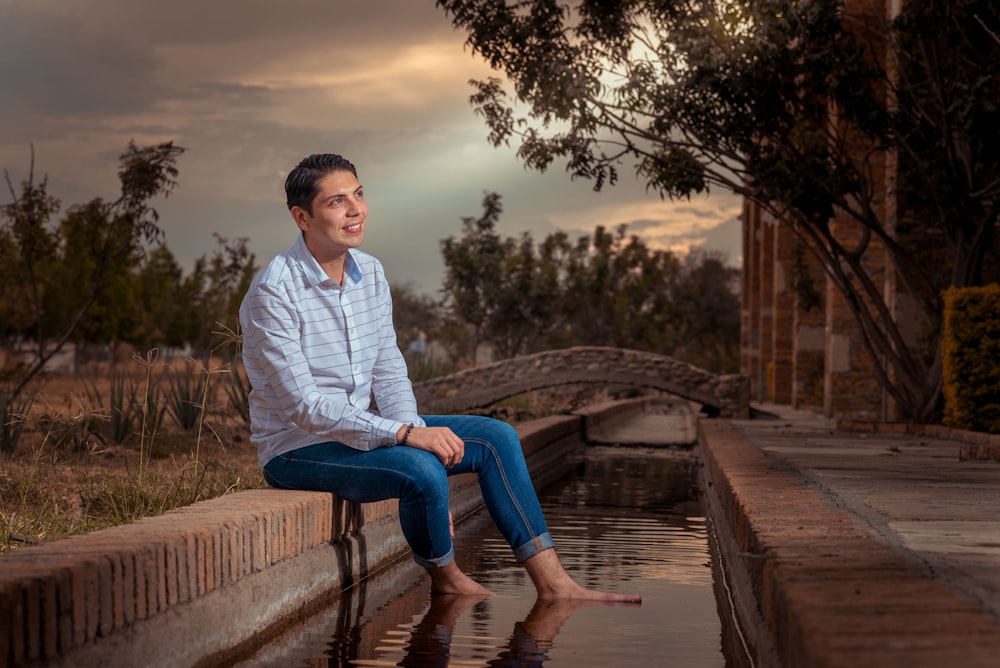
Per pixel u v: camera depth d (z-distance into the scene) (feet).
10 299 133.08
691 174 47.91
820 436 40.83
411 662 12.67
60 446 32.71
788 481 20.72
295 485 16.80
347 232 16.29
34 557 10.54
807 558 11.49
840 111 50.88
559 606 16.03
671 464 45.88
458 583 17.06
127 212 46.57
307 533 15.96
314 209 16.21
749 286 117.91
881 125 44.42
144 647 11.20
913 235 53.16
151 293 187.01
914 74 46.06
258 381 16.76
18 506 22.45
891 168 56.03
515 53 45.96
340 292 16.53
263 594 14.24
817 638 7.66
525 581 18.28
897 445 35.24
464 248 109.40
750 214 116.06
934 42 42.70
